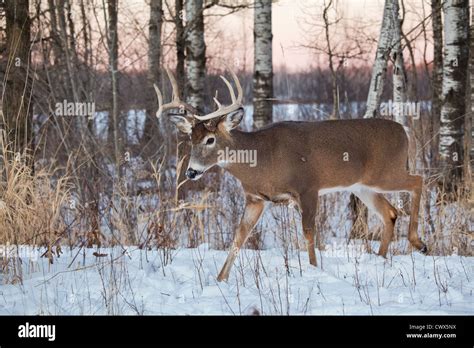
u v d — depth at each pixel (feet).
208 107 57.11
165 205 30.19
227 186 34.96
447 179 35.40
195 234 30.14
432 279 22.67
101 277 21.43
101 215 29.58
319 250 27.30
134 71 45.88
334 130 25.89
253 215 24.91
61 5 34.30
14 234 25.11
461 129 36.45
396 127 27.14
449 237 28.40
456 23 36.06
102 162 32.78
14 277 22.15
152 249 27.40
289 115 67.21
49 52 37.27
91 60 35.55
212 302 20.53
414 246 27.09
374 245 29.60
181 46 44.06
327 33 41.27
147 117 43.04
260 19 39.63
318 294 21.03
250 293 21.44
